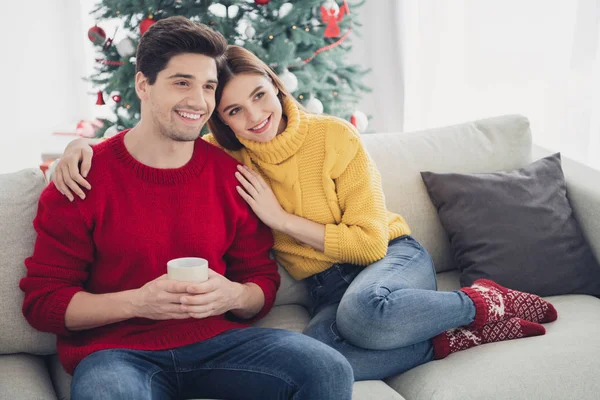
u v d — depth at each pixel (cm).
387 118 401
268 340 155
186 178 168
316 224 189
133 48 278
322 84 304
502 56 356
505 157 224
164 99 159
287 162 191
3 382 153
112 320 156
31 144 397
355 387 160
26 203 172
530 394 153
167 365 155
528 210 206
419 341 169
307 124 193
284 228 185
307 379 144
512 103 359
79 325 158
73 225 160
